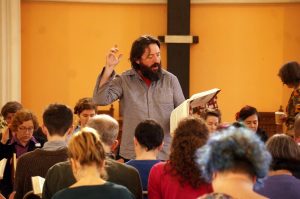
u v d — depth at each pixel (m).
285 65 6.43
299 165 3.60
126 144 5.11
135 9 10.47
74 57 10.46
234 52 10.50
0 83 10.13
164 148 5.07
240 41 10.50
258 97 10.52
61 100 10.46
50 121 4.39
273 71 10.50
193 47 10.46
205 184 3.54
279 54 10.49
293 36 10.48
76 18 10.44
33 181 4.08
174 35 10.13
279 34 10.48
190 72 10.49
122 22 10.47
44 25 10.41
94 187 3.08
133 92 5.09
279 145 3.63
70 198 3.04
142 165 4.22
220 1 10.40
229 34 10.50
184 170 3.57
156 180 3.71
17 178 4.38
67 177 3.70
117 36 10.48
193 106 4.96
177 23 10.13
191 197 3.55
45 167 4.35
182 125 3.67
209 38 10.49
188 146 3.57
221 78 10.51
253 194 2.40
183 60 10.15
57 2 10.40
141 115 5.05
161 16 10.45
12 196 4.62
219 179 2.43
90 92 10.49
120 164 3.85
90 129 3.24
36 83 10.43
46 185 3.77
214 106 6.66
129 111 5.09
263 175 2.45
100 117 4.27
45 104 10.44
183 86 10.14
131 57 5.10
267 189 3.49
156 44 5.07
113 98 5.04
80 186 3.09
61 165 3.77
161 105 5.08
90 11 10.47
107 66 4.87
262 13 10.48
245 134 2.47
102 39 10.48
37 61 10.41
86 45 10.47
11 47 10.09
